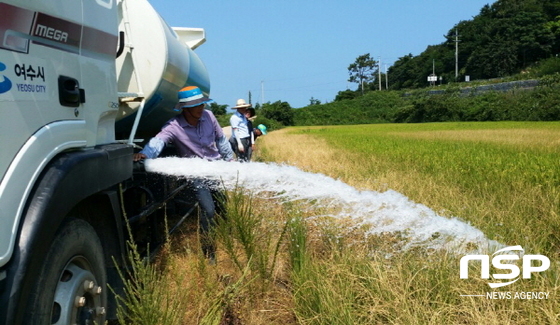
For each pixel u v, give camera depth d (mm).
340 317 3500
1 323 2197
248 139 11008
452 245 4656
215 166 5293
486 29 122062
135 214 4469
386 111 104500
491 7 134250
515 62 112188
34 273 2387
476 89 91000
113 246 3475
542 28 110125
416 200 6398
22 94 2438
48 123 2682
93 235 3129
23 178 2389
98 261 3184
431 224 5234
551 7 116438
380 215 5590
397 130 46812
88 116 3229
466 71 123812
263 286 4281
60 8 2832
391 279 3961
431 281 3922
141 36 5348
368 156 14547
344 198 6051
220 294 3953
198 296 3996
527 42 108875
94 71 3340
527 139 22938
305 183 6215
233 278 4516
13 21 2385
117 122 5094
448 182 8266
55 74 2787
